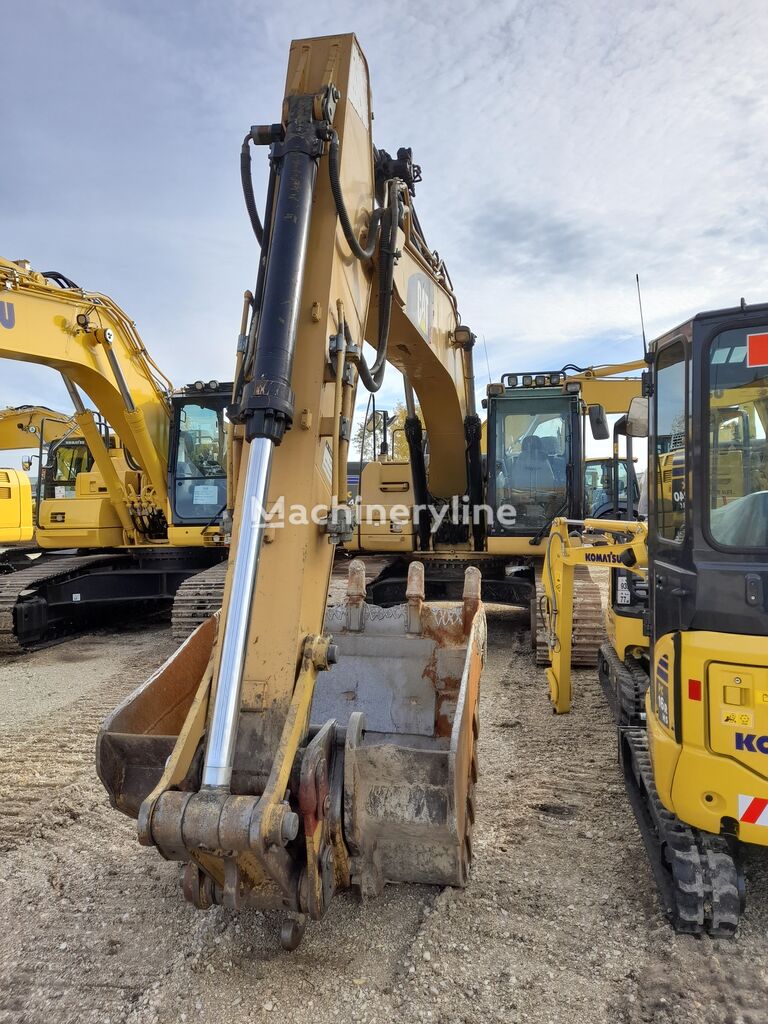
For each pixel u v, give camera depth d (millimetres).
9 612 8281
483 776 4566
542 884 3307
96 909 3207
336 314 3137
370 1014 2529
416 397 7062
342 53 3398
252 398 2670
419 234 5035
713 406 2814
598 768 4629
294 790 2459
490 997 2596
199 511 9070
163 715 3252
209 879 2566
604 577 9000
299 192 2936
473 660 3561
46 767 4930
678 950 2811
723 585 2732
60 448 12062
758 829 2654
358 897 3191
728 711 2691
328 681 4375
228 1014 2543
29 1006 2615
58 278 7855
